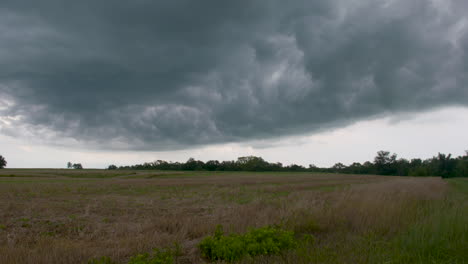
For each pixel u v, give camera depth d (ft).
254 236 24.54
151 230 33.65
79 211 53.52
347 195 47.65
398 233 27.22
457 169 354.74
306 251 22.71
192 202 66.39
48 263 21.98
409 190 63.00
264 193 90.53
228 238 24.16
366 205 36.35
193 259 22.84
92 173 289.53
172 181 170.81
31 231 37.70
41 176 237.25
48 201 68.44
